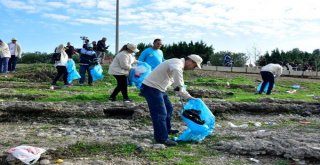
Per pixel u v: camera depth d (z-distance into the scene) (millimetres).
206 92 18484
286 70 39656
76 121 11859
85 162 7711
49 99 14516
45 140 9273
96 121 11812
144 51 14633
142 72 13961
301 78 33750
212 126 9703
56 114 12273
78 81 22781
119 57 13938
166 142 9117
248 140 9375
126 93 14219
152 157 8117
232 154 8594
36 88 18484
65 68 19188
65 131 10609
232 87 23109
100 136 10008
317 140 9414
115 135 10172
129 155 8273
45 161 7633
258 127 12016
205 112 9594
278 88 23906
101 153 8383
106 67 25766
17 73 24219
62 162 7676
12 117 12102
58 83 21438
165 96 10055
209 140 9750
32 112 12258
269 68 19172
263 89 19562
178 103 13531
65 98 14594
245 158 8336
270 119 13828
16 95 14969
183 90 9109
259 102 15938
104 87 19797
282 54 47969
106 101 14125
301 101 16453
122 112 12961
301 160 8164
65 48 19641
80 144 8766
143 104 13180
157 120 9094
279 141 9047
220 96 18422
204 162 7926
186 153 8547
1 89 17062
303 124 12844
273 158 8359
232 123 12820
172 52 48000
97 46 26469
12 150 7762
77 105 13125
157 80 9070
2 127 11055
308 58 48531
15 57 25234
